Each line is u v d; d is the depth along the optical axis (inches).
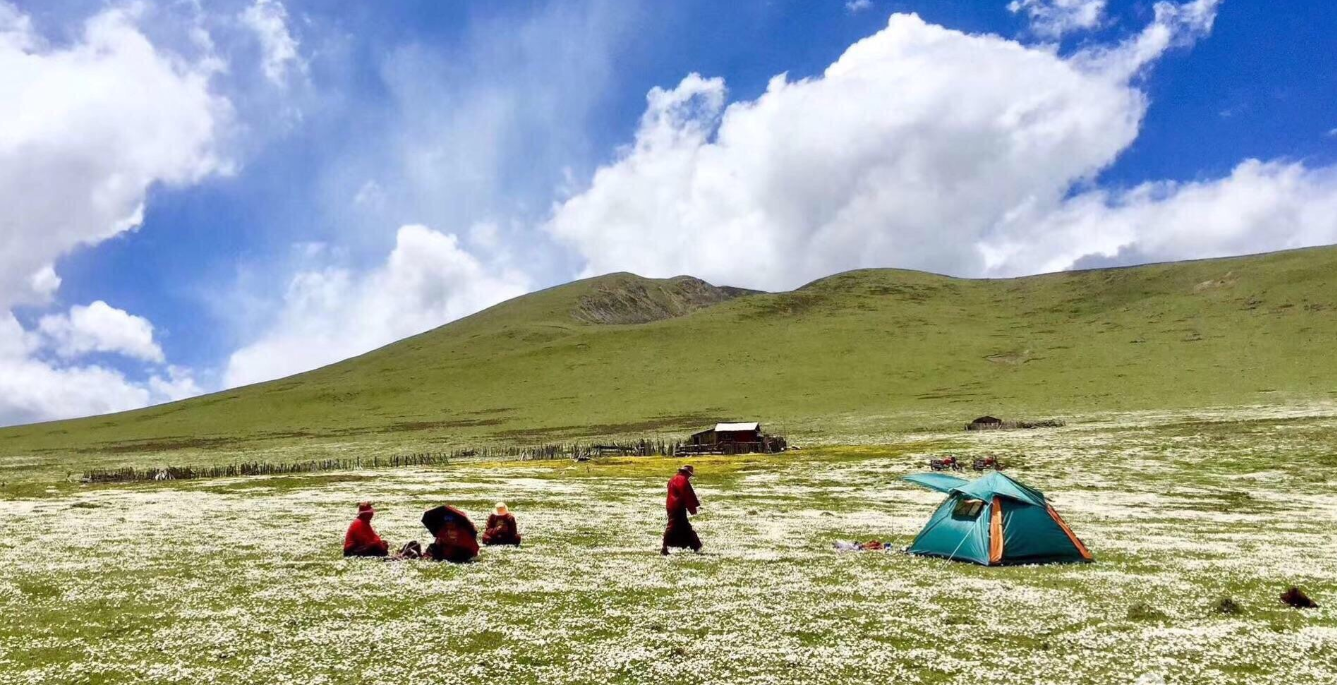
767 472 2495.1
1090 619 623.2
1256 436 2802.7
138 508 1536.7
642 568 853.8
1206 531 1187.9
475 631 586.6
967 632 584.7
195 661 516.7
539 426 5974.4
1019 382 6638.8
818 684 472.4
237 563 884.6
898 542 1081.4
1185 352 7165.4
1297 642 559.8
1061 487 1914.4
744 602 681.6
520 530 1199.6
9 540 1079.0
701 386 7445.9
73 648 544.7
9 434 7721.5
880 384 7032.5
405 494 1814.7
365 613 642.2
